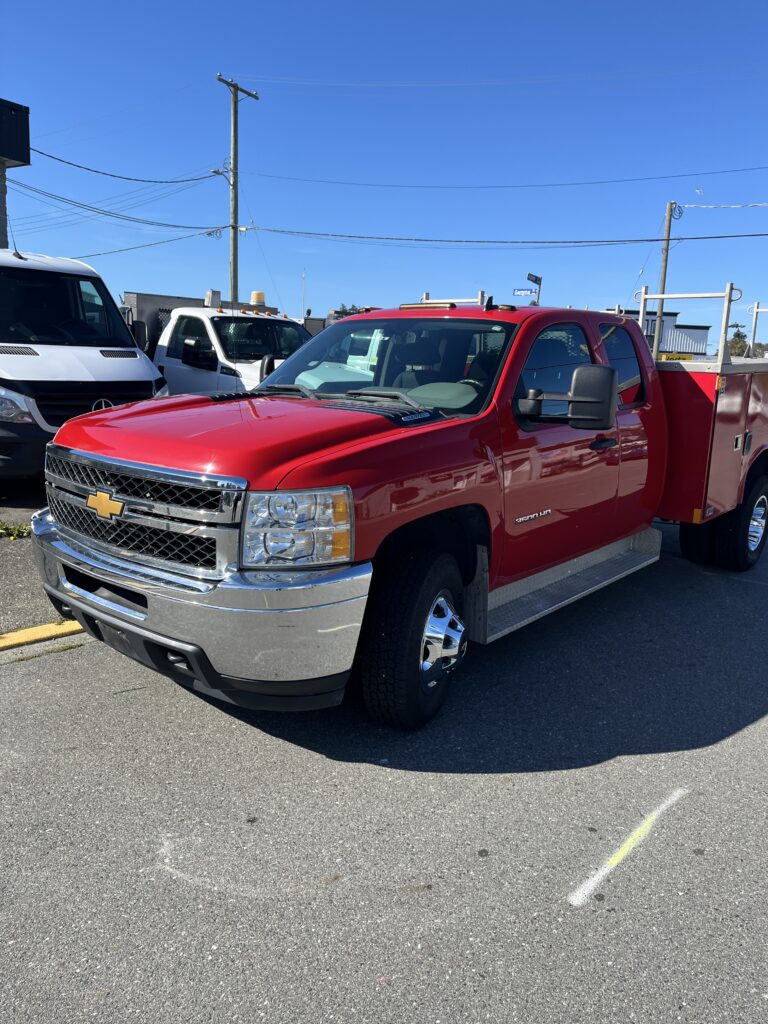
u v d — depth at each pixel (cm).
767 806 340
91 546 364
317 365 490
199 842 301
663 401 575
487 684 449
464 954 250
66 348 815
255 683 322
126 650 356
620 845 309
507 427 417
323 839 306
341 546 324
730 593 634
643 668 479
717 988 240
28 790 329
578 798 340
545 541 462
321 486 320
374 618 360
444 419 396
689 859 302
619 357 530
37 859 288
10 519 711
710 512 589
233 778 344
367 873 287
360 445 344
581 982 241
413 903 273
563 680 458
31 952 245
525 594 477
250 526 313
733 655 505
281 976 239
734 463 613
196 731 381
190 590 318
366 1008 229
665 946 257
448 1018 226
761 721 418
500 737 389
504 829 317
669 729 405
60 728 378
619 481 521
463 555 410
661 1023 227
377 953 249
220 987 234
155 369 873
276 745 372
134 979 236
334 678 332
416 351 462
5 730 374
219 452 323
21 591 536
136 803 323
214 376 1077
